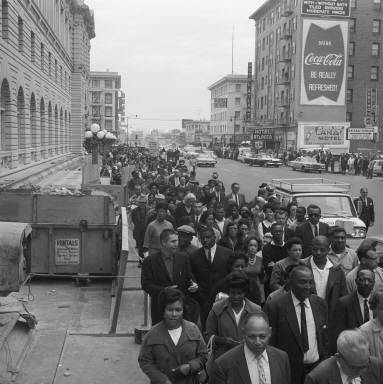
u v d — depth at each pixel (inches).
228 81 4904.0
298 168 2246.6
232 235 376.8
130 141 6077.8
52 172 1438.2
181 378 196.4
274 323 224.4
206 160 2519.7
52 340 315.6
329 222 550.3
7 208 466.0
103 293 446.0
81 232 466.3
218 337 219.1
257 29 3796.8
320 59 2807.6
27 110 1173.7
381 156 2532.0
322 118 2842.0
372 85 2997.0
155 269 286.2
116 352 307.7
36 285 462.6
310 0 2768.2
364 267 265.1
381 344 202.5
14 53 1007.0
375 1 2962.6
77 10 2170.3
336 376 165.3
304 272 219.3
